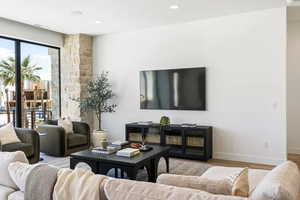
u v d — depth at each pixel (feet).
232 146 15.40
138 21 16.20
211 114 15.98
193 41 16.43
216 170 8.73
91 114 20.29
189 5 13.29
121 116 19.35
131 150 11.14
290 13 15.16
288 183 4.29
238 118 15.19
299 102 17.03
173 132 16.21
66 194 4.56
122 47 19.16
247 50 14.84
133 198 3.95
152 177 11.11
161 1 12.62
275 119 14.23
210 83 15.94
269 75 14.32
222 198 3.67
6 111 16.39
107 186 4.24
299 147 17.06
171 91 17.13
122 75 19.24
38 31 17.87
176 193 3.85
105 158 10.37
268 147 14.42
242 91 15.05
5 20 15.64
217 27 15.62
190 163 14.70
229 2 12.96
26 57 17.75
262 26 14.42
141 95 18.30
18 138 13.99
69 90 19.98
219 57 15.64
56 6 13.23
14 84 16.92
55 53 20.04
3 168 5.74
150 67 18.04
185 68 16.61
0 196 5.47
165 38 17.39
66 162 14.62
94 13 14.46
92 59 20.42
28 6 13.20
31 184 4.97
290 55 17.21
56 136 15.70
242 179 4.95
